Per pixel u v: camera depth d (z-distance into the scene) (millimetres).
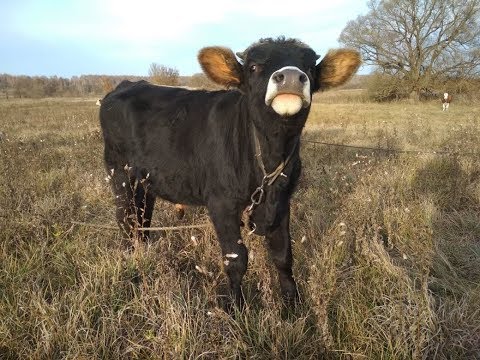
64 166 3146
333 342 1307
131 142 1868
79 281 1581
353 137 4738
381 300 1469
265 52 1270
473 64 16359
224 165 1464
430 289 1604
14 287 1516
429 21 16328
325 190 2531
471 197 2562
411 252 1837
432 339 1277
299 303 1474
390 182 2539
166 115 1752
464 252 1920
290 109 1112
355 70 1400
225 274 1620
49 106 14133
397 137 4414
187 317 1281
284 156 1342
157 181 1783
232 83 1429
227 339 1257
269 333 1297
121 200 1989
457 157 3000
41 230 1884
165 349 1194
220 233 1494
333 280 1465
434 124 6883
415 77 16828
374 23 17406
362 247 1678
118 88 2115
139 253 1680
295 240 1844
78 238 1888
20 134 5473
